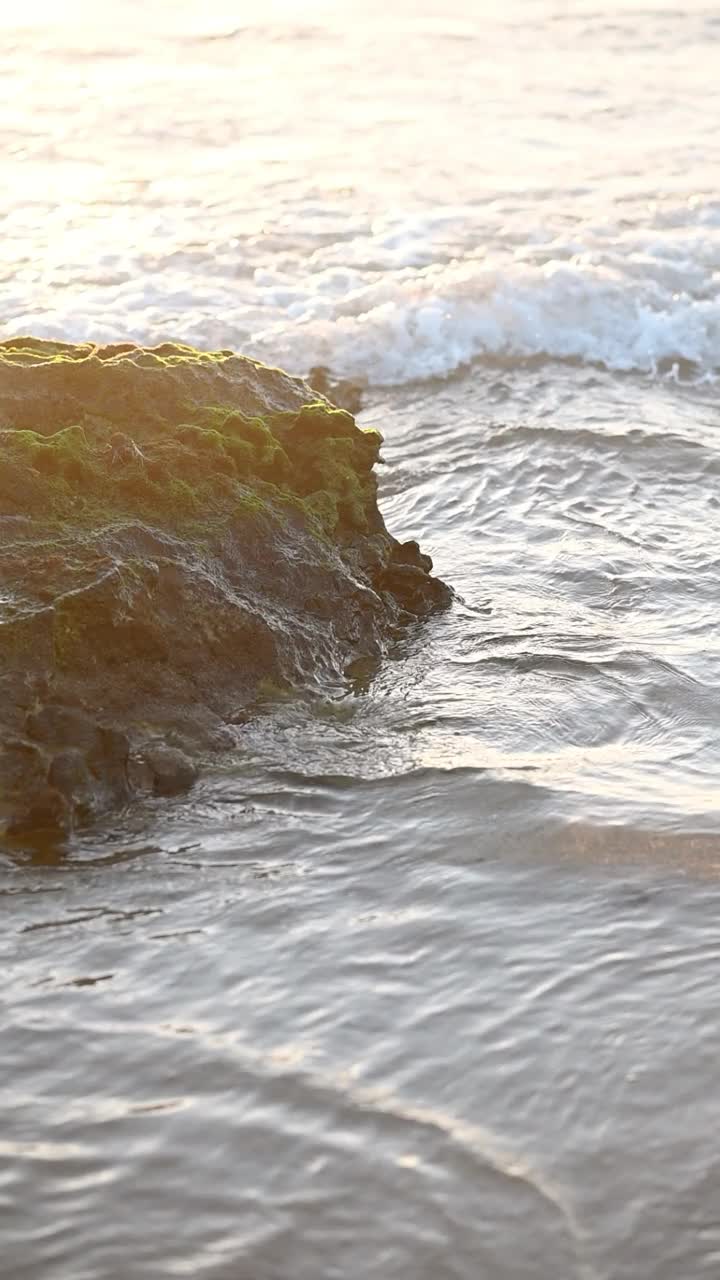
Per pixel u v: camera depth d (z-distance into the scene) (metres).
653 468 10.88
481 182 16.97
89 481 7.59
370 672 7.83
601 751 7.04
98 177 16.88
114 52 21.27
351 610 8.05
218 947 5.54
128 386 8.25
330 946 5.54
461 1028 5.07
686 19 23.00
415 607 8.54
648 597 8.82
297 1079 4.80
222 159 17.56
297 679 7.54
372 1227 4.22
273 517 7.96
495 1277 4.07
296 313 13.75
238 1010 5.17
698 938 5.59
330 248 15.09
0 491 7.37
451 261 14.72
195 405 8.40
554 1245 4.17
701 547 9.55
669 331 13.88
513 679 7.76
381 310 13.68
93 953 5.49
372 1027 5.08
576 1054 4.94
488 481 10.73
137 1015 5.14
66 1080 4.80
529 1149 4.52
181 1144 4.52
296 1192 4.34
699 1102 4.74
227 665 7.33
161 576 7.26
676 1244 4.19
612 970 5.40
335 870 6.06
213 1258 4.11
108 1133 4.56
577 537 9.73
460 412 12.35
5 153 17.52
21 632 6.77
